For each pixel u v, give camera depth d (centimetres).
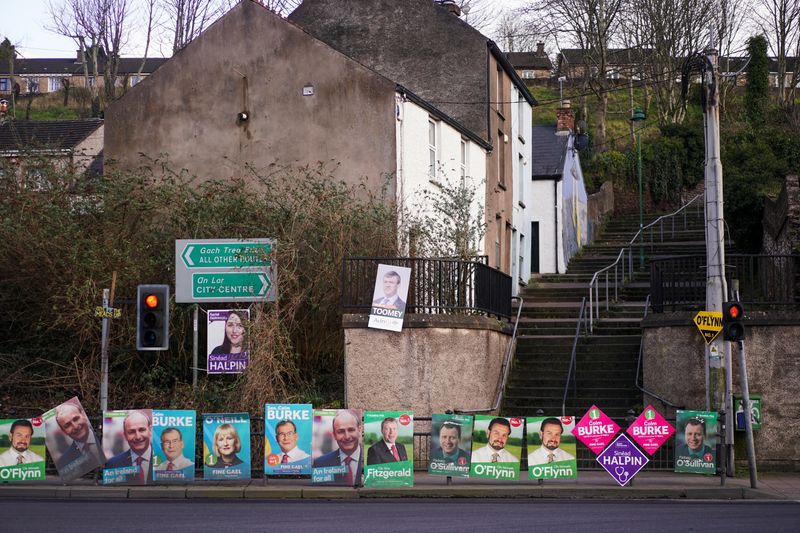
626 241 4228
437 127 2833
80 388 2116
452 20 3212
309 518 1344
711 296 1897
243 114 2658
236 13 2698
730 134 4469
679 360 2036
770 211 2994
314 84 2619
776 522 1308
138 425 1711
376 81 2569
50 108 7150
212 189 2289
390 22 3259
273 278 1998
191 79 2709
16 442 1698
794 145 3834
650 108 6212
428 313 2033
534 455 1734
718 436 1786
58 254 2186
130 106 2741
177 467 1709
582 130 4856
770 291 2080
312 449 1709
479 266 2141
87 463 1703
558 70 6375
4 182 2298
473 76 3191
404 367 1984
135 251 2206
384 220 2259
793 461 1958
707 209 1914
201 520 1312
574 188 4025
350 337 2002
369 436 1706
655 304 2105
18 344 2266
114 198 2267
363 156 2561
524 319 2759
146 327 1753
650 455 1736
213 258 1998
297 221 2212
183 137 2700
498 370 2234
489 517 1361
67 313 2141
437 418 1750
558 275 3628
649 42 5331
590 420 1734
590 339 2481
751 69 4825
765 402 1969
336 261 2172
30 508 1447
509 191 3462
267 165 2630
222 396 2048
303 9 3328
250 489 1677
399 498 1669
